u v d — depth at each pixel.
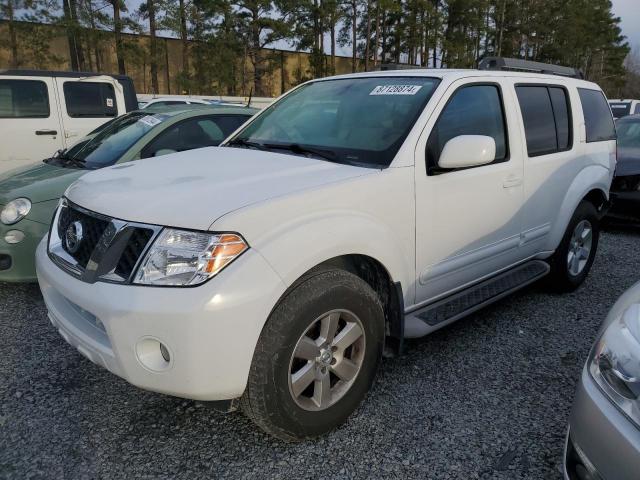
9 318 4.07
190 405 2.96
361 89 3.58
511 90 3.81
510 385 3.20
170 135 5.25
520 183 3.77
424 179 3.01
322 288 2.44
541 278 4.61
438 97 3.20
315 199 2.51
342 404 2.66
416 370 3.35
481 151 2.93
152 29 27.50
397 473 2.44
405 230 2.93
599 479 1.91
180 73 29.53
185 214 2.25
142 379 2.21
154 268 2.18
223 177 2.69
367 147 3.07
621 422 1.84
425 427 2.77
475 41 43.81
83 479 2.39
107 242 2.33
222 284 2.12
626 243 6.80
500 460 2.54
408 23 38.41
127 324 2.16
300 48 34.16
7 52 25.16
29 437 2.66
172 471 2.44
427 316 3.20
